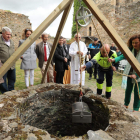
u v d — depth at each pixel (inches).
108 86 112.4
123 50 58.1
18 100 66.9
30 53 143.9
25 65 143.1
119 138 40.8
